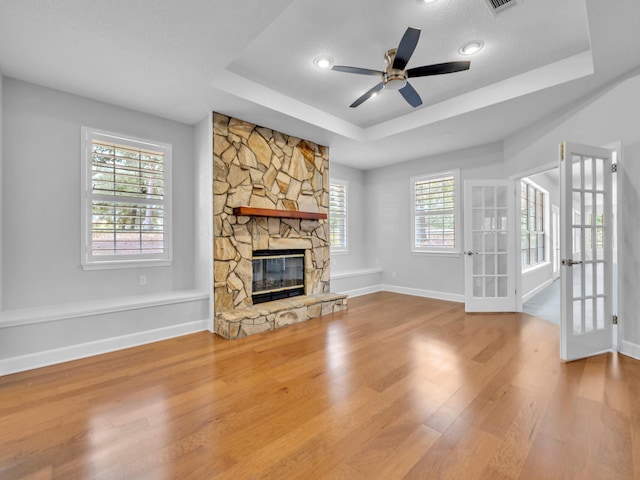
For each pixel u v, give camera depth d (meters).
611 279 3.03
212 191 3.68
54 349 2.80
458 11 2.34
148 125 3.73
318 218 4.57
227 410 2.06
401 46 2.25
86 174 3.31
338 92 3.66
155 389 2.34
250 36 2.36
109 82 3.01
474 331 3.71
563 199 2.83
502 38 2.67
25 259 2.99
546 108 3.60
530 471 1.50
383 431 1.83
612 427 1.83
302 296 4.61
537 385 2.35
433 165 5.66
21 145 2.97
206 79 2.96
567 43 2.75
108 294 3.46
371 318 4.30
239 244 3.92
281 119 3.88
